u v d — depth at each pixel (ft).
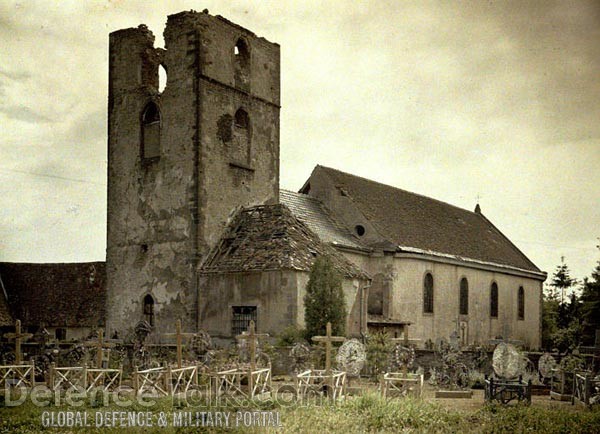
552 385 89.45
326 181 152.97
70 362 99.09
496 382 75.97
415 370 106.83
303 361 93.09
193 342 102.83
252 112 132.77
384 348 98.84
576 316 235.20
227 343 113.80
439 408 68.54
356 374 88.22
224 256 119.03
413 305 148.05
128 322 126.72
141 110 129.39
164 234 123.65
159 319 122.31
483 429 60.90
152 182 126.21
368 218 146.20
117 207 130.72
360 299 124.67
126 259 128.26
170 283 121.80
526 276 198.90
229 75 128.26
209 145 123.24
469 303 169.78
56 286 179.32
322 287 106.32
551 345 210.79
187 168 121.90
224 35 127.85
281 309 109.91
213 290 116.78
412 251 145.79
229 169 126.62
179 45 124.98
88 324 168.45
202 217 120.67
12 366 82.12
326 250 123.03
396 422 62.75
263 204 133.39
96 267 180.86
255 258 114.32
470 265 169.07
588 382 74.59
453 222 189.67
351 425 61.26
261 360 92.27
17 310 174.60
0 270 182.09
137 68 131.13
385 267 142.51
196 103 121.90
